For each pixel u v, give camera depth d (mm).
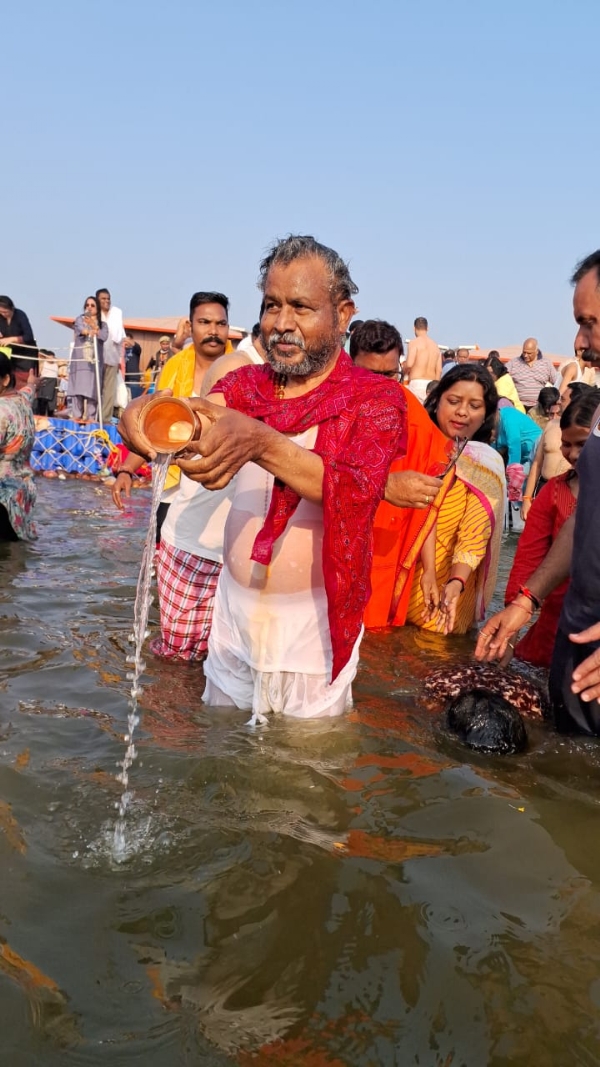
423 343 10984
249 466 2855
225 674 3010
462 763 2732
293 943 1786
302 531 2734
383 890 1975
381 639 4258
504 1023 1585
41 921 1829
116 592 4953
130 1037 1525
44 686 3277
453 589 4258
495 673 3424
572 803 2504
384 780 2537
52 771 2504
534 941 1822
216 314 4531
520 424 9336
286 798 2387
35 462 12148
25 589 4957
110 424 12680
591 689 2771
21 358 12227
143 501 9711
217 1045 1512
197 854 2098
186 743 2723
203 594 3664
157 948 1760
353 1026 1565
